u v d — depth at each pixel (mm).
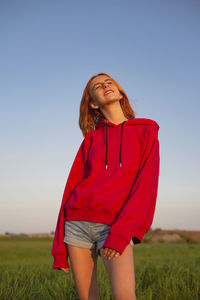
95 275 1958
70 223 2002
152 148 2059
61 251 2031
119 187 1953
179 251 16125
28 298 3316
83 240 1907
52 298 3299
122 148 2121
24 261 9773
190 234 46656
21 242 32938
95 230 1860
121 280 1599
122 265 1636
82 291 1896
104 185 1954
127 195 1942
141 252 14961
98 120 2777
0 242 32656
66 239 1986
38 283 4164
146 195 1813
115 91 2473
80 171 2342
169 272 5039
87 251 1931
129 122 2254
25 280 4266
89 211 1910
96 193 1922
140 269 5562
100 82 2514
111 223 1836
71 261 1956
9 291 3412
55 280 4508
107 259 1724
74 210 1995
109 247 1609
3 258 11281
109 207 1861
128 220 1704
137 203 1766
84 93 2836
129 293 1566
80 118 2883
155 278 4582
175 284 3787
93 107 2734
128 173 2010
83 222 1919
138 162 2072
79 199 1975
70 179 2297
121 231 1646
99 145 2270
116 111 2434
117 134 2230
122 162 2057
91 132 2451
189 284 3988
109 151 2164
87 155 2357
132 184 1993
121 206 1892
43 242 33344
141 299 3150
